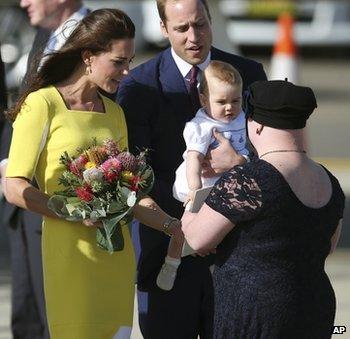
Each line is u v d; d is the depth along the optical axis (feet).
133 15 289.33
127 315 62.18
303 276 52.49
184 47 65.36
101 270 61.16
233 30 306.76
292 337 52.49
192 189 62.75
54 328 61.57
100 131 61.67
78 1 77.97
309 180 52.80
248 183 52.03
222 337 53.21
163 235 66.44
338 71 289.12
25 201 60.13
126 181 59.11
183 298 66.39
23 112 60.80
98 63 60.64
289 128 52.85
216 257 54.13
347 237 122.11
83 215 58.95
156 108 66.59
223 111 63.77
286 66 196.13
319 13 306.14
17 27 189.47
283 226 52.01
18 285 81.15
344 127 203.10
